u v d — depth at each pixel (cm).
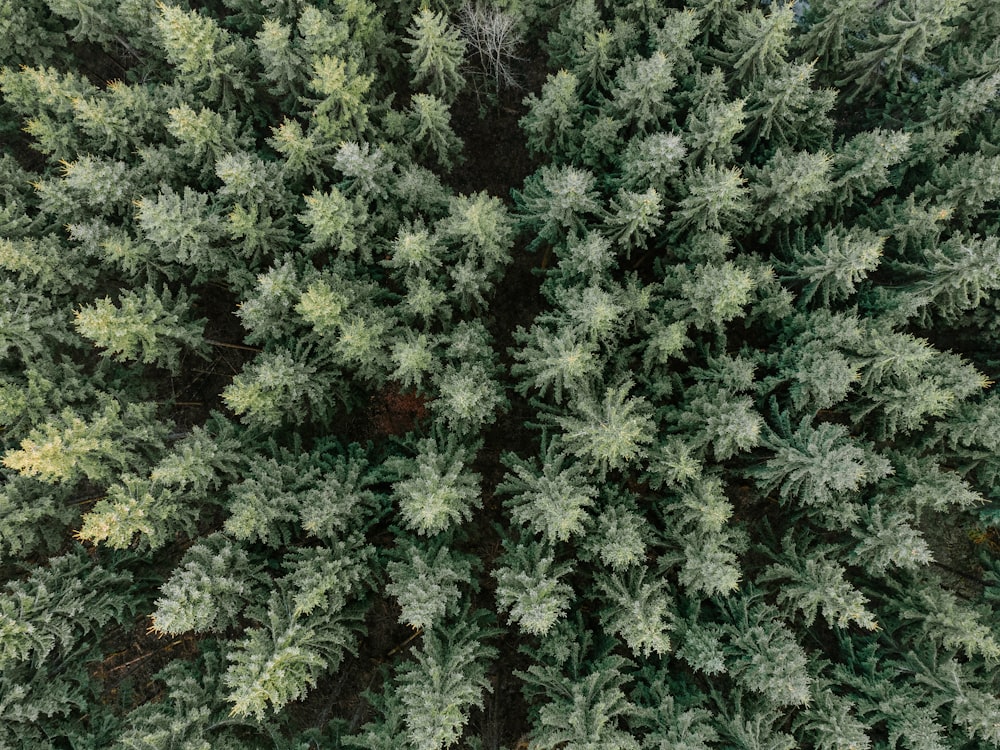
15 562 1581
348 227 1633
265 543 1564
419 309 1653
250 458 1686
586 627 1697
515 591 1430
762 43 1677
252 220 1620
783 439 1575
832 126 1814
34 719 1380
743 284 1489
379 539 1778
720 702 1496
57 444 1389
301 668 1401
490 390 1641
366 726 1467
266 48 1666
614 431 1442
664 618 1594
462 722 1361
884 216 1775
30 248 1591
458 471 1519
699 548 1519
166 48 1747
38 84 1666
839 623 1484
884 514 1584
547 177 1722
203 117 1642
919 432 1762
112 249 1606
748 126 1767
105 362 1736
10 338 1581
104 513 1409
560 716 1386
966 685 1526
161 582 1689
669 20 1744
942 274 1628
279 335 1664
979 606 1688
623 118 1817
